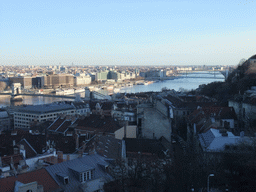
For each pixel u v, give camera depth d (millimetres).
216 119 138625
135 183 85312
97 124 153250
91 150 104500
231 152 98438
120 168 89312
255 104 150875
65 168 85875
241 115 169125
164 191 87375
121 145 117000
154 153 108375
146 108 137250
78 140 125000
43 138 130250
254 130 121812
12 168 92500
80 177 81938
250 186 86625
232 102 185125
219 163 97000
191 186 87375
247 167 88688
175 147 135625
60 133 162125
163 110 142875
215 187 91000
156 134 136875
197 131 141500
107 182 84500
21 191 67562
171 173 89625
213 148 107125
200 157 104562
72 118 169625
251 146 100750
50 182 78875
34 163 100438
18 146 117625
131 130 147500
